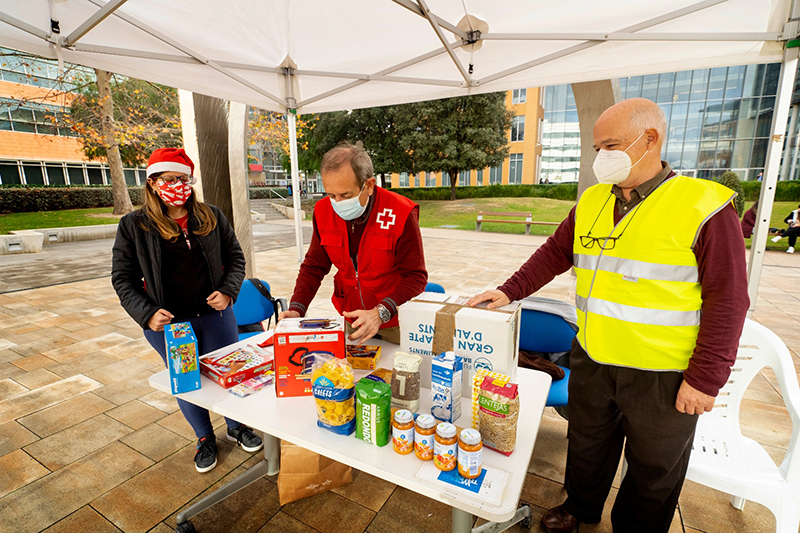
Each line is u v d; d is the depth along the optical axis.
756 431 2.47
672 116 21.88
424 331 1.37
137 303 1.72
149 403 2.81
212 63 3.06
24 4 2.05
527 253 8.89
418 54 3.25
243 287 2.84
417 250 1.77
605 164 1.26
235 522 1.80
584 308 1.45
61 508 1.88
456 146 17.58
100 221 14.02
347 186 1.51
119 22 2.41
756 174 20.69
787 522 1.38
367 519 1.82
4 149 20.12
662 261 1.22
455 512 1.17
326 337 1.36
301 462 1.86
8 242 8.75
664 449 1.34
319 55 3.30
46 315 4.75
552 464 2.20
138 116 12.77
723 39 2.53
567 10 2.55
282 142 14.37
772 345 1.63
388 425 1.14
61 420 2.60
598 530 1.74
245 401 1.37
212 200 5.11
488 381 1.12
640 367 1.30
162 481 2.06
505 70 3.41
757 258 2.64
